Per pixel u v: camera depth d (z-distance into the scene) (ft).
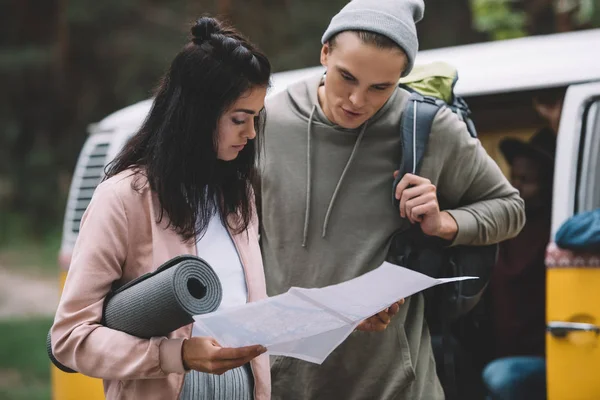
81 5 57.47
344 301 7.89
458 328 13.23
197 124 7.94
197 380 8.23
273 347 8.01
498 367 13.46
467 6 52.13
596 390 11.88
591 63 12.91
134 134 8.30
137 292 7.50
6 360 32.35
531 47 14.16
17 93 62.75
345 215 10.43
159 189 7.97
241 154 8.64
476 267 10.57
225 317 7.11
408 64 9.58
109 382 8.21
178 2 57.00
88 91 61.16
